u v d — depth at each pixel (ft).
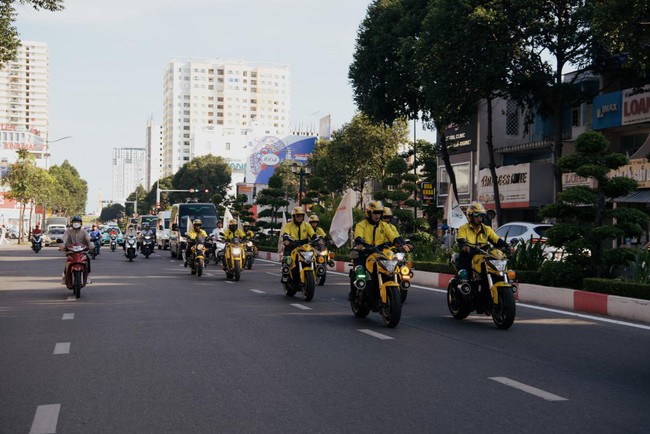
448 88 107.96
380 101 138.10
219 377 23.93
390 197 95.86
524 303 49.11
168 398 21.01
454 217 72.54
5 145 476.13
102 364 26.32
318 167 220.43
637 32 74.23
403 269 36.78
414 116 139.64
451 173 133.28
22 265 101.91
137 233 132.16
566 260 50.85
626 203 106.83
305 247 49.93
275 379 23.58
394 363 26.40
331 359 27.22
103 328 35.83
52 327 36.32
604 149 50.39
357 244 37.76
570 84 107.45
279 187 150.30
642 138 114.32
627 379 23.89
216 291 57.16
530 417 18.76
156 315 41.14
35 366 26.04
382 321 38.81
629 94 108.58
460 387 22.36
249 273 81.56
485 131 157.38
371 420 18.48
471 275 37.50
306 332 34.37
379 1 137.69
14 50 85.05
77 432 17.53
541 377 23.99
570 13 103.14
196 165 378.32
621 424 18.17
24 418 18.89
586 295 44.24
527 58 106.93
